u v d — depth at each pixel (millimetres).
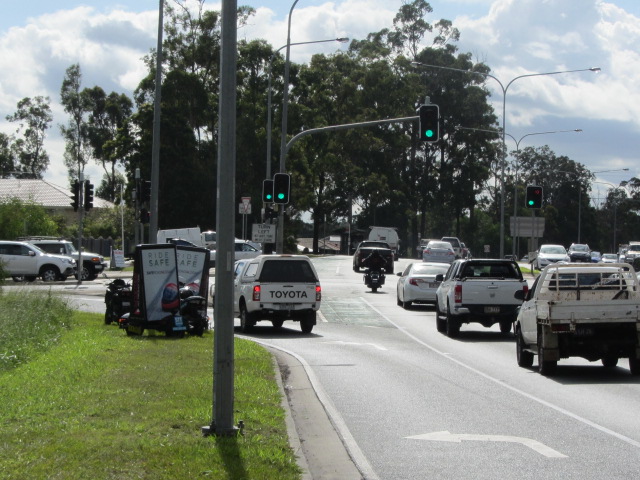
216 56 81500
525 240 129500
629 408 13594
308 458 9820
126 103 105688
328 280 51938
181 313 22781
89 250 77000
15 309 23031
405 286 35031
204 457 8820
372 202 100562
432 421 12438
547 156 141125
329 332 27109
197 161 78188
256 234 37875
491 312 25328
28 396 12289
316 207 101312
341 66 98500
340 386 15852
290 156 81938
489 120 101750
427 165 102125
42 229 67438
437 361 19984
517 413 13133
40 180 96062
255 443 9680
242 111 81188
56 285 44781
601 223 159875
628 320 17031
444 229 145875
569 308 17047
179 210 76250
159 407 11508
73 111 104000
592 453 10336
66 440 9398
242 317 27000
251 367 16672
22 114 110688
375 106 97312
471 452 10375
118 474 8055
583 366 19281
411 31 100188
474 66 101500
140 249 22359
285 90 41344
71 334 21906
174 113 77062
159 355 17375
